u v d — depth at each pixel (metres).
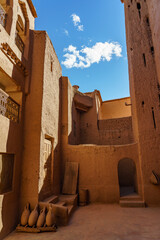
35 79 8.22
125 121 15.01
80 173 10.46
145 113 10.05
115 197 9.61
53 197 8.18
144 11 11.59
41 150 7.46
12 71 6.80
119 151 10.33
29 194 6.79
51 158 9.37
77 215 7.55
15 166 6.62
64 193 9.93
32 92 8.02
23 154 7.25
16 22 7.55
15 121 7.00
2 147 5.75
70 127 12.62
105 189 9.86
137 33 11.60
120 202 9.01
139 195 9.46
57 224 6.30
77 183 10.30
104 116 19.31
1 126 5.75
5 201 5.71
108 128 15.46
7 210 5.77
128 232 5.51
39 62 8.50
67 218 6.43
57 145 10.46
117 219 6.88
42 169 7.45
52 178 9.05
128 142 14.36
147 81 10.40
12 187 6.36
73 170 10.52
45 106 8.36
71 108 13.55
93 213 7.84
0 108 5.76
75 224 6.41
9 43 6.48
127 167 13.73
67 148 11.17
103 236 5.26
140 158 9.59
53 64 10.38
